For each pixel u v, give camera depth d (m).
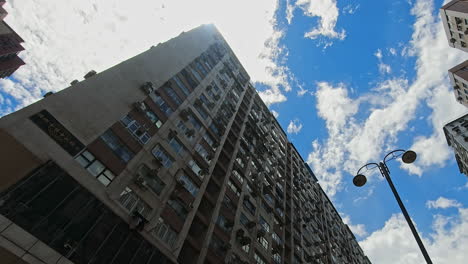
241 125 39.97
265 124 50.00
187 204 22.30
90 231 14.62
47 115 15.73
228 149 34.44
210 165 27.62
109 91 20.12
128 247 16.09
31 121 14.95
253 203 32.31
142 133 21.28
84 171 15.98
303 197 49.84
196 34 38.41
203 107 30.55
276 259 30.66
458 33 67.50
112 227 15.84
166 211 20.16
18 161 13.62
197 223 23.84
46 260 12.36
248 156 37.03
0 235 11.52
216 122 31.94
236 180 31.47
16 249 11.75
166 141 23.23
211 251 22.78
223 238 24.72
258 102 52.69
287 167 50.34
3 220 11.88
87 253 14.00
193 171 24.97
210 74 36.00
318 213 53.00
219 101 34.97
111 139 18.62
